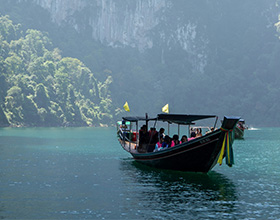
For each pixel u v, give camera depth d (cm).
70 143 7275
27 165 3766
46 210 1997
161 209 2031
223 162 4134
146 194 2392
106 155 4869
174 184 2736
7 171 3334
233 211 2002
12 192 2428
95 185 2683
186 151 3039
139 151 3847
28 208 2034
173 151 3125
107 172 3303
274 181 2902
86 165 3791
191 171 3197
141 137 3822
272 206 2111
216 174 3244
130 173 3241
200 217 1892
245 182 2852
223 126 2781
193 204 2139
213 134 2850
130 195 2364
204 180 2923
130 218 1867
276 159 4481
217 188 2602
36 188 2562
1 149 5712
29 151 5403
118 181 2853
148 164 3619
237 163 4066
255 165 3888
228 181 2889
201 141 2922
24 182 2784
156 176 3081
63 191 2470
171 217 1889
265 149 5991
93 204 2127
